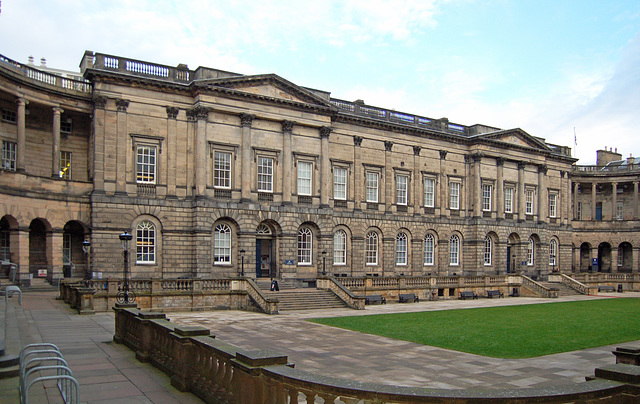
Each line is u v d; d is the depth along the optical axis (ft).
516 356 71.20
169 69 152.25
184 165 152.35
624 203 270.87
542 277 233.55
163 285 121.49
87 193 144.97
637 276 223.51
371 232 190.80
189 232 150.41
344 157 184.55
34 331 74.13
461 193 214.90
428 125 207.82
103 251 139.64
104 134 142.51
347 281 150.00
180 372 43.34
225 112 155.02
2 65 130.11
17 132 136.98
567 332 93.81
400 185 199.62
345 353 71.72
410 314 121.80
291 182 167.02
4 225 139.95
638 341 84.84
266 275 165.48
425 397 24.43
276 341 80.79
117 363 52.90
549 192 244.01
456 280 172.04
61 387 41.47
